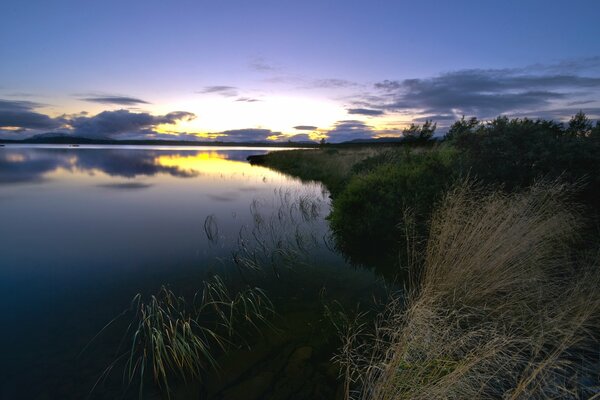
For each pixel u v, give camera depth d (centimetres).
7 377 373
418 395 290
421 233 788
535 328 381
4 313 511
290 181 2141
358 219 908
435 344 320
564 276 505
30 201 1438
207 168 3225
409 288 589
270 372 380
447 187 799
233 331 459
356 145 4591
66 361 400
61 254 775
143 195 1587
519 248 482
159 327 441
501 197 632
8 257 756
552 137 824
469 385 300
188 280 630
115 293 579
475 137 897
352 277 646
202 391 353
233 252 774
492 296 469
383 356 393
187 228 996
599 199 700
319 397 343
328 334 452
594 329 400
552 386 314
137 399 342
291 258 744
